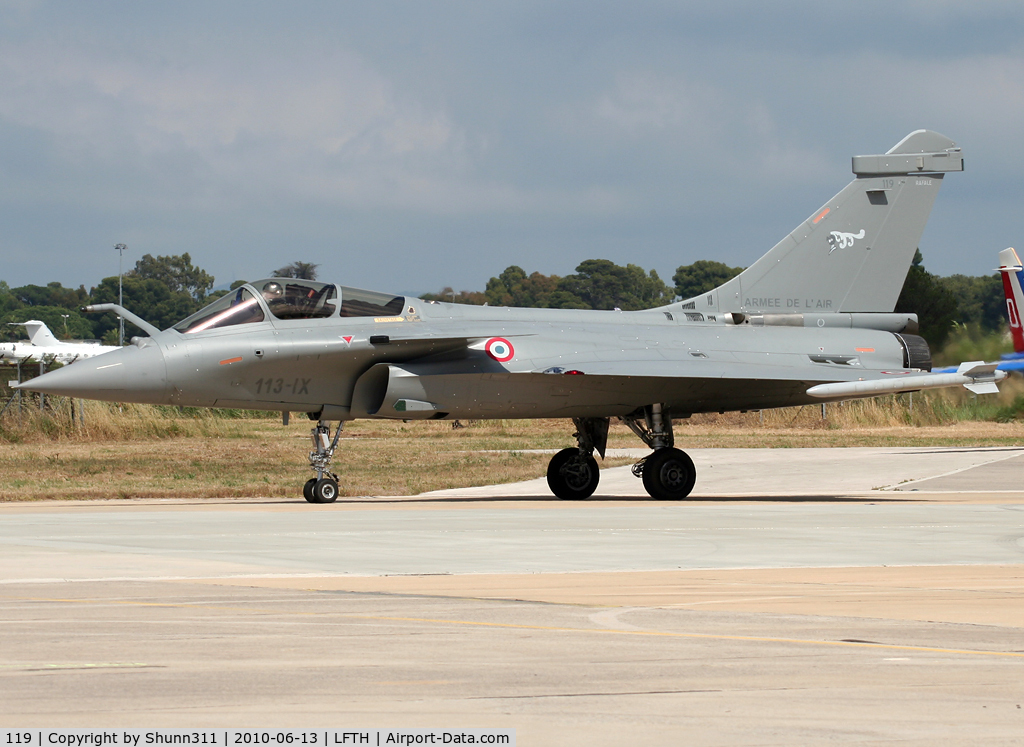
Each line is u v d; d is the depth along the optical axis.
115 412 129.25
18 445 113.62
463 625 23.75
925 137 75.12
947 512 53.66
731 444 128.62
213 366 59.44
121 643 21.81
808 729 16.16
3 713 16.89
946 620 24.45
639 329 69.00
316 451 62.53
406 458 98.00
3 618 24.39
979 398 180.75
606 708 17.22
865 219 74.44
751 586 29.39
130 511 54.12
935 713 17.02
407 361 63.34
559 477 67.31
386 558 35.28
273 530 44.22
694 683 18.77
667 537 41.81
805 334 72.00
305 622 24.03
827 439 137.12
